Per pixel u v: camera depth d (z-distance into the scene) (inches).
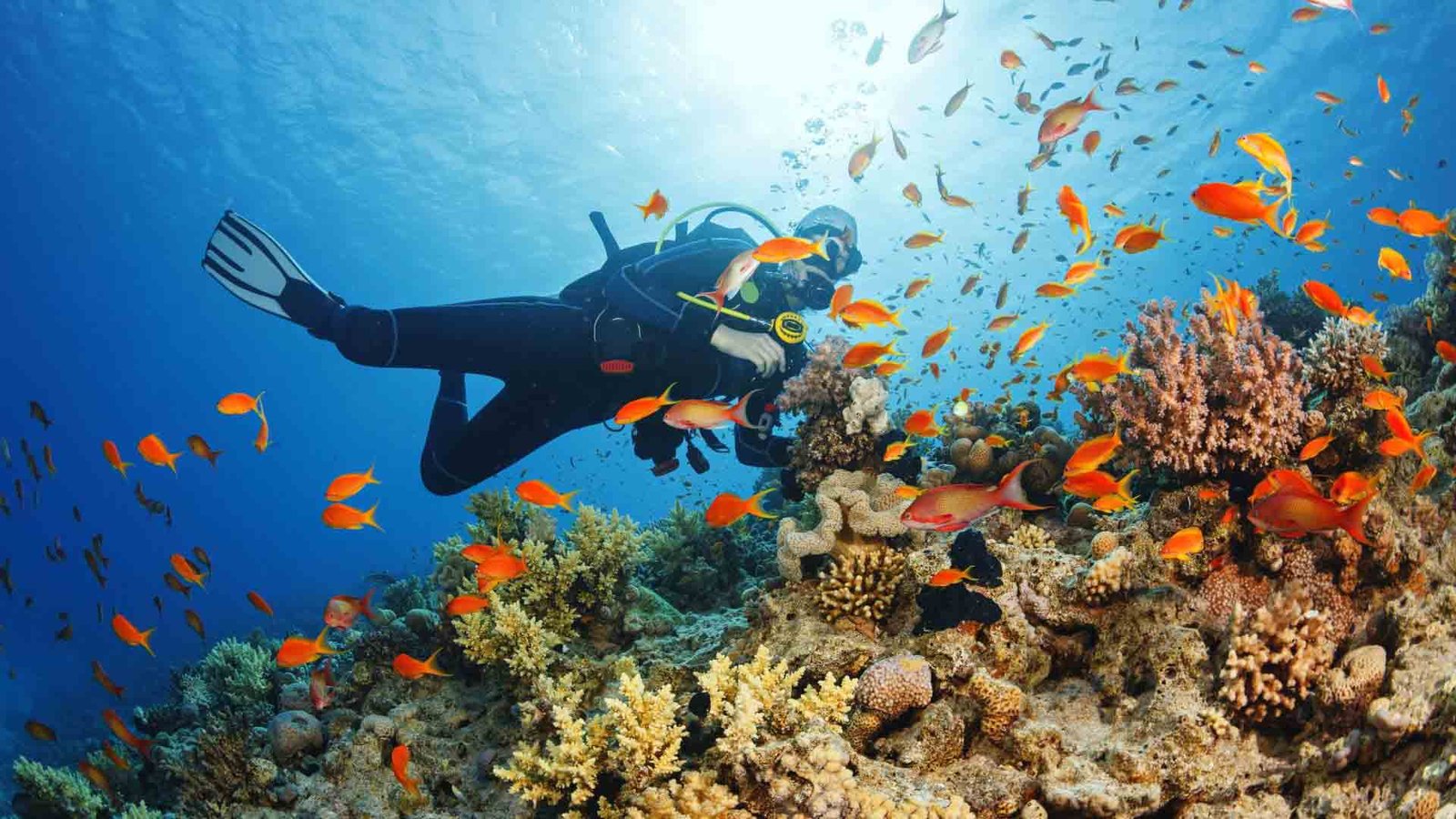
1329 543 142.3
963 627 152.2
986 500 111.0
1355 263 1642.5
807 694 138.3
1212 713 123.1
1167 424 154.6
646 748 135.3
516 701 197.5
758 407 215.5
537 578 207.2
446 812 178.5
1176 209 1336.1
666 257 207.0
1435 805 95.0
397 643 228.8
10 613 1567.4
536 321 211.5
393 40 1083.9
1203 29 969.5
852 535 175.2
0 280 2092.8
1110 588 150.7
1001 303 248.5
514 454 236.7
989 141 1138.0
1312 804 113.1
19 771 226.8
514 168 1382.9
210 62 1152.8
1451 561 140.8
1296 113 1195.9
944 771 131.9
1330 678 120.7
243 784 192.4
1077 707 143.7
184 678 315.9
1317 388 170.7
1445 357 176.2
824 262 198.1
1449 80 1178.0
